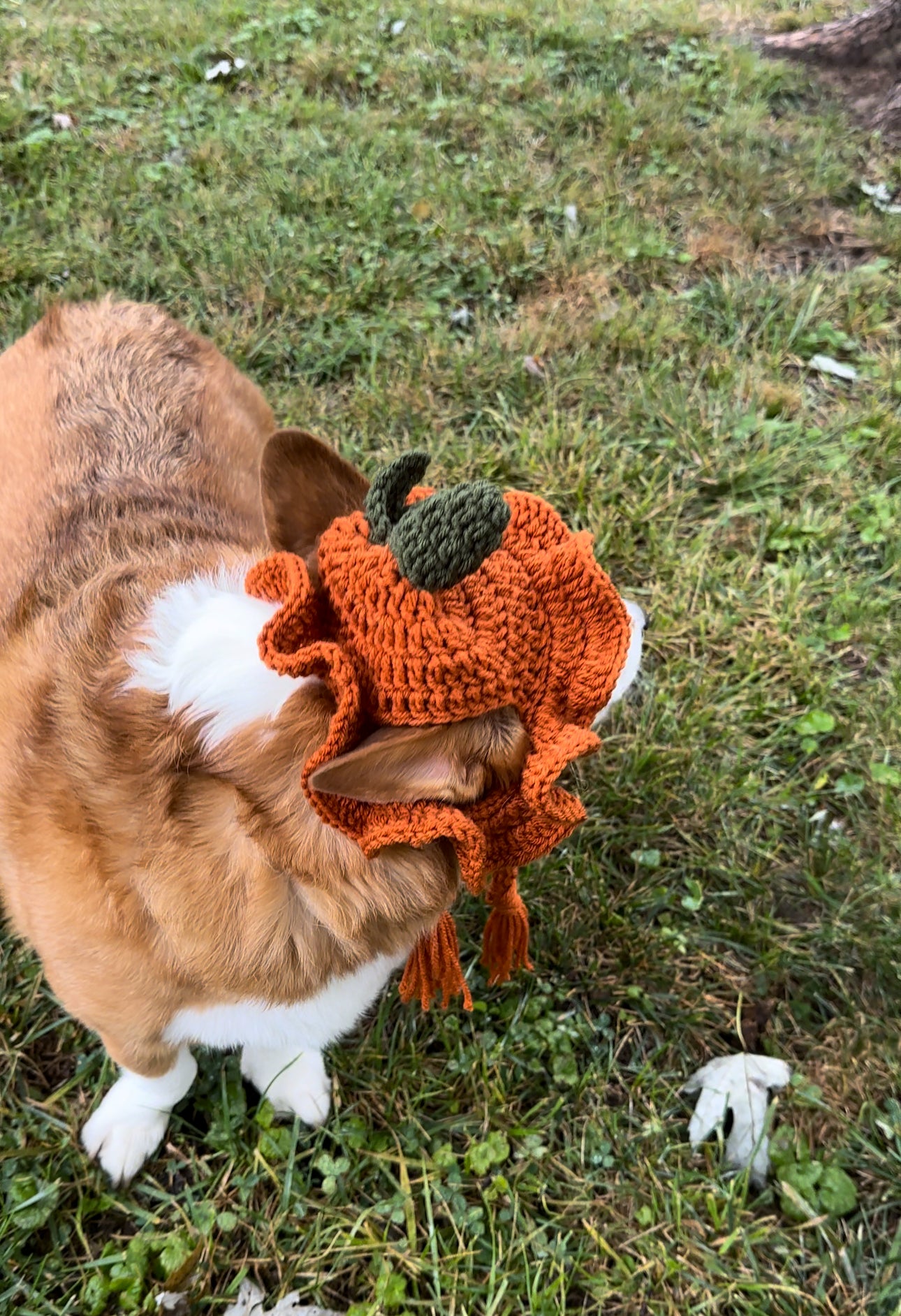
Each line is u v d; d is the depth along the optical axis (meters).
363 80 2.21
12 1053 0.85
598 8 2.63
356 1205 0.81
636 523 1.34
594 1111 0.88
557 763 0.49
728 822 1.09
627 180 1.99
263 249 1.64
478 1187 0.83
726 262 1.81
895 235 1.88
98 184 1.77
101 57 2.20
